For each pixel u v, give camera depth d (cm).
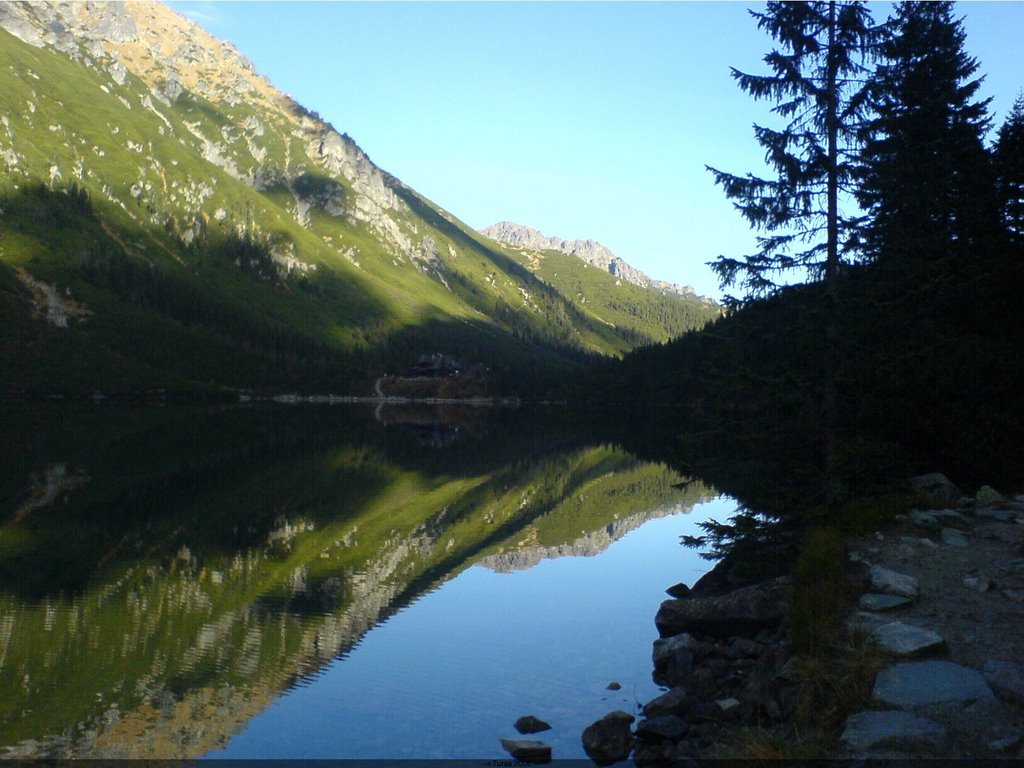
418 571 2112
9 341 15488
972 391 1897
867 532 1459
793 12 1622
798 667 962
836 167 1636
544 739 1041
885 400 1750
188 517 2852
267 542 2447
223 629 1556
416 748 1031
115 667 1337
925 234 2325
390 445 6725
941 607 1067
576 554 2372
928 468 1912
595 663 1355
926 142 2419
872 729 768
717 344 1697
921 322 1783
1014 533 1410
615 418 13300
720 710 1033
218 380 17862
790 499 1605
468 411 16462
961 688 820
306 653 1420
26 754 1030
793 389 1600
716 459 1741
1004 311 2359
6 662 1352
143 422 8769
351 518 2933
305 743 1045
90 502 3144
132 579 1944
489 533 2709
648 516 3117
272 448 5941
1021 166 2630
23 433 6706
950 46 2797
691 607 1414
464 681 1277
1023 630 973
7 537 2436
